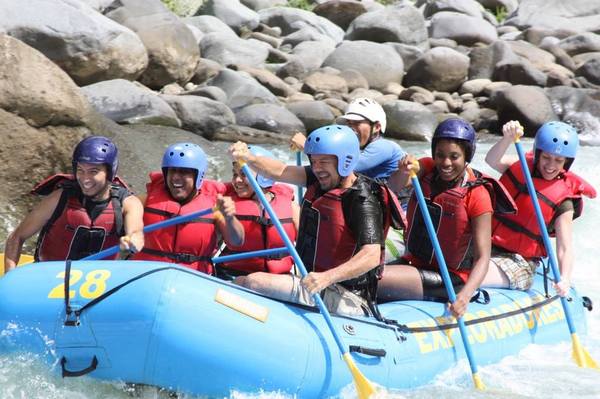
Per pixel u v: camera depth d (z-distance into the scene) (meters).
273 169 13.69
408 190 18.36
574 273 22.66
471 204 14.49
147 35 36.41
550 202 16.11
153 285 11.61
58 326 11.71
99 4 38.09
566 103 38.78
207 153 26.41
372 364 12.91
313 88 40.22
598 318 18.81
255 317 12.06
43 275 12.05
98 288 11.72
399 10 49.47
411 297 14.98
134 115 29.23
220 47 43.06
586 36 49.59
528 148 34.78
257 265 14.92
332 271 12.39
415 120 36.19
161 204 13.92
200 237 13.88
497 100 38.69
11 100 20.52
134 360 11.65
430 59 42.81
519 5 57.28
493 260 16.14
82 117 21.86
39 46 31.00
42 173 21.09
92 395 11.95
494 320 15.16
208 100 32.41
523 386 14.20
